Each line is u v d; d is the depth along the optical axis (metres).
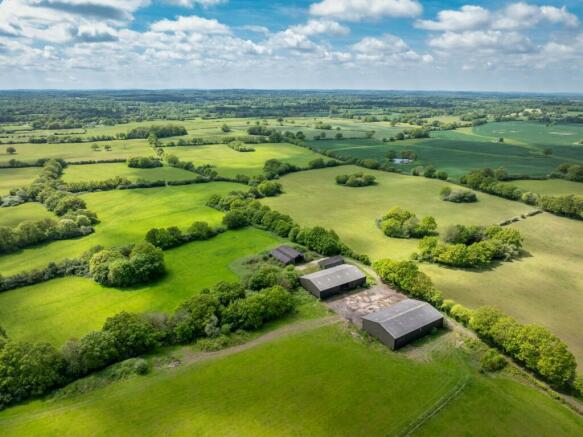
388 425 57.16
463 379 66.19
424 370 68.62
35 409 60.62
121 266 97.06
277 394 63.03
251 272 102.81
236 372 68.06
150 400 62.09
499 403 61.19
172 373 67.94
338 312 87.00
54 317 85.06
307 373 67.69
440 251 109.00
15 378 62.69
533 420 58.12
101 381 65.75
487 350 73.31
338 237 126.69
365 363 70.38
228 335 77.81
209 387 64.69
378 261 102.75
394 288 97.69
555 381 64.12
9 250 118.56
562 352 64.12
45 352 66.12
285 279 95.56
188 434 55.91
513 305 89.19
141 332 72.75
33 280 99.31
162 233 120.31
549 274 104.12
